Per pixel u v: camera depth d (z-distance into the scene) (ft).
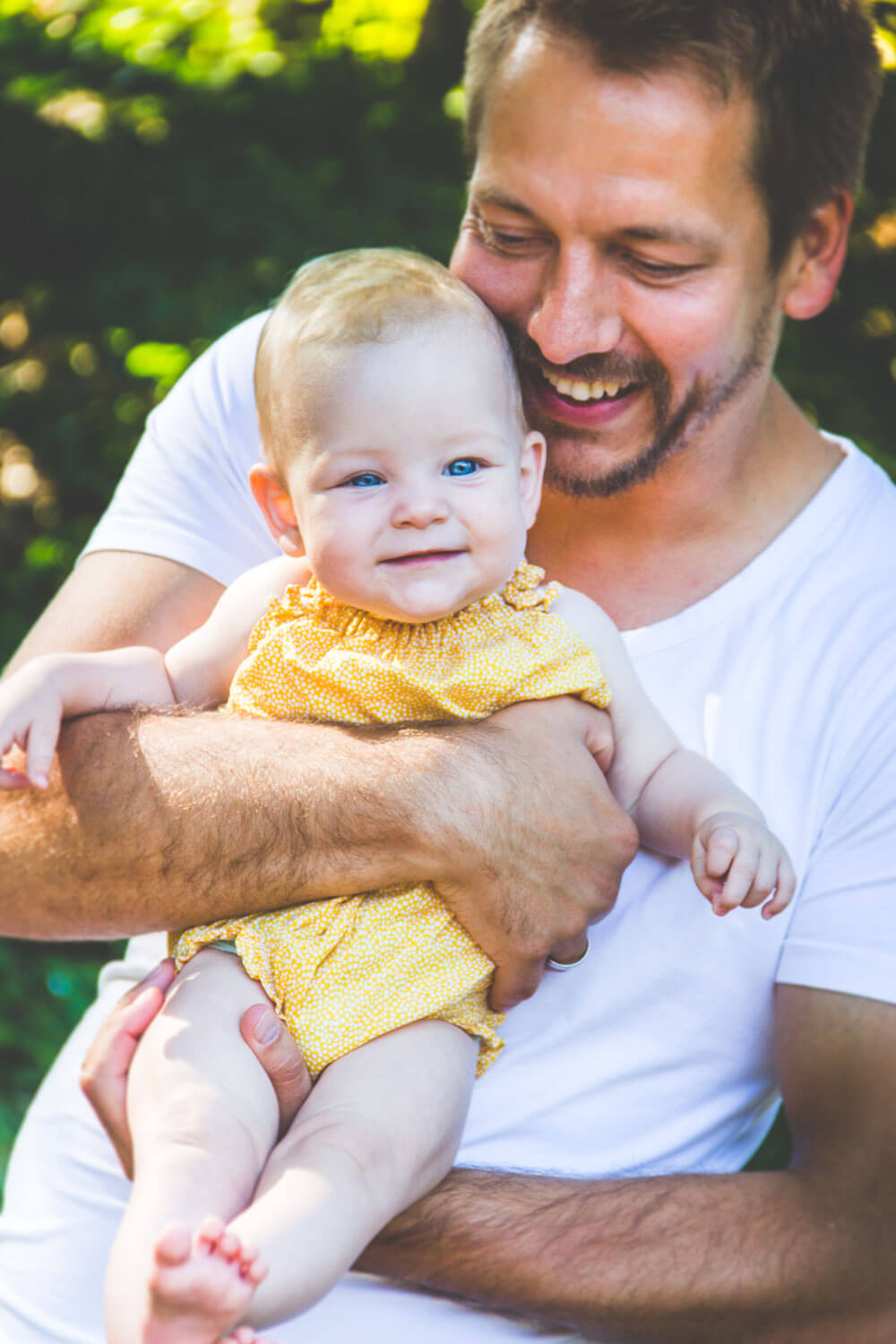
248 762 6.01
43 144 16.71
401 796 5.79
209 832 5.91
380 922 5.87
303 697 6.29
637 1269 5.85
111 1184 6.57
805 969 6.28
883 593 6.66
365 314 5.93
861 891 6.29
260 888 5.84
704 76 5.96
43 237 17.12
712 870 5.83
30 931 6.29
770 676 6.57
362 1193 5.10
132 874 5.99
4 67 17.08
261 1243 4.76
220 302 15.94
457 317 6.02
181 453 7.30
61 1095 7.02
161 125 16.56
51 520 17.56
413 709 6.19
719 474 6.66
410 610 5.91
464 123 6.83
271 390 6.16
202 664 6.64
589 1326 5.92
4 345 17.49
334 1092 5.49
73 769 6.21
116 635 7.04
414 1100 5.51
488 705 6.23
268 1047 5.43
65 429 17.21
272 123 16.60
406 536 5.84
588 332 6.22
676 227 6.06
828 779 6.43
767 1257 5.90
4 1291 6.72
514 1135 6.28
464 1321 6.05
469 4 16.25
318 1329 6.01
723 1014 6.42
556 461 6.63
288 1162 5.15
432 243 15.48
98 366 17.12
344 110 16.47
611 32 5.90
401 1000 5.72
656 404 6.44
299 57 16.62
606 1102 6.36
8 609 16.83
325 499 5.93
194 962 5.87
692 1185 6.08
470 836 5.76
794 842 6.38
